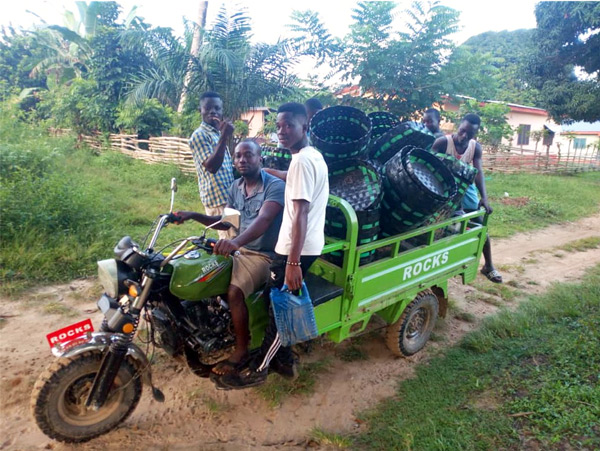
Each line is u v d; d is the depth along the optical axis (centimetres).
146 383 301
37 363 374
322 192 292
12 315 450
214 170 431
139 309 282
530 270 688
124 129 1550
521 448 296
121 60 1622
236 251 283
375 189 358
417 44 1212
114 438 301
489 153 1855
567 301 530
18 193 651
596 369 378
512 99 2895
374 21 1231
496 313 527
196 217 331
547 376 373
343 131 441
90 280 538
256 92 1087
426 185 367
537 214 1055
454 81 1218
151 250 294
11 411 318
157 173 1153
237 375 305
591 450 291
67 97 1628
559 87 1820
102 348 280
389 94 1263
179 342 303
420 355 432
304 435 319
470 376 383
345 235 341
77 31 2105
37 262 548
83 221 664
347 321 350
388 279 375
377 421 331
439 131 639
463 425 316
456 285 607
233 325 312
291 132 294
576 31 1742
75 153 1399
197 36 1109
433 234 410
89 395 278
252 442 308
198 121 1259
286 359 327
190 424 321
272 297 288
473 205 519
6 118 1352
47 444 291
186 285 285
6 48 2417
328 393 367
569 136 2598
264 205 304
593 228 977
